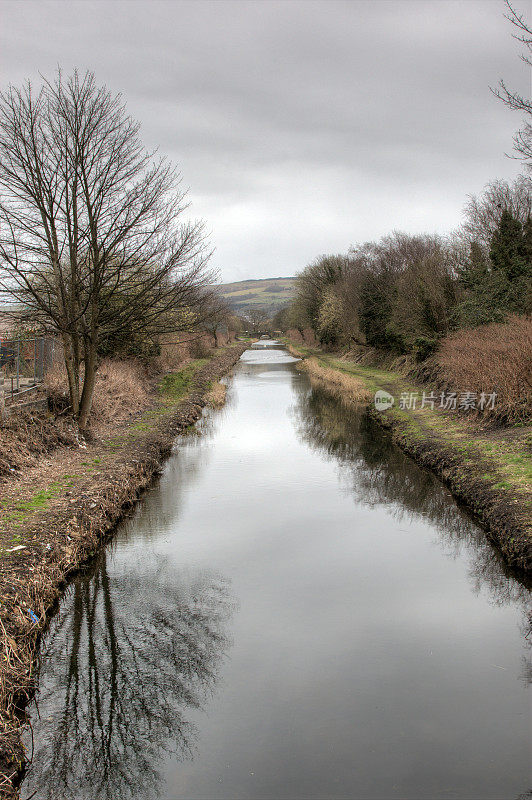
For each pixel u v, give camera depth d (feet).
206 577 27.94
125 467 41.22
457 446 45.16
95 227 47.52
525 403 47.88
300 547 31.58
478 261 84.23
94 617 24.30
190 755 16.72
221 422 72.23
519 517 29.30
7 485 34.32
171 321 56.34
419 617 23.98
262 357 202.18
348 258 174.91
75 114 45.75
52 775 16.25
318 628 23.22
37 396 48.24
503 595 25.76
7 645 19.31
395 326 100.89
